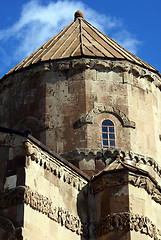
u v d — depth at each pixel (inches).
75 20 1430.9
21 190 884.0
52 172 972.6
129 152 1153.4
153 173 1167.6
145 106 1228.5
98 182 1047.6
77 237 995.9
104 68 1217.4
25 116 1215.6
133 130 1182.9
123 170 1023.6
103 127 1171.9
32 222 879.7
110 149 1144.2
